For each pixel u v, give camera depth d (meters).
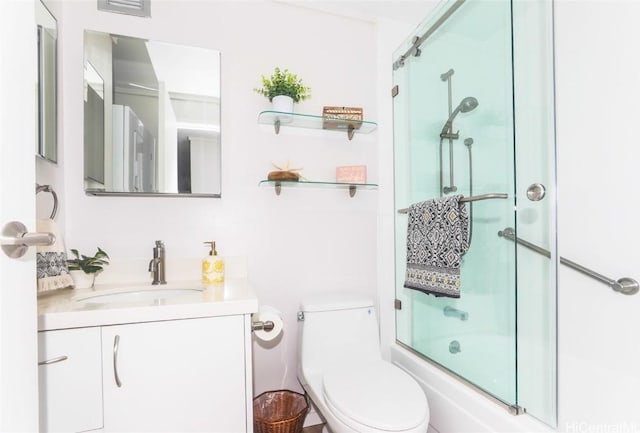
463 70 1.53
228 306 0.98
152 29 1.42
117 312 0.88
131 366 0.90
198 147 1.44
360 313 1.46
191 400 0.94
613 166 1.19
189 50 1.45
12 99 0.57
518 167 1.35
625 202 1.15
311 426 1.57
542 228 1.24
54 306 0.92
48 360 0.83
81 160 1.32
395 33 1.80
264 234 1.55
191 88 1.44
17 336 0.58
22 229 0.58
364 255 1.73
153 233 1.40
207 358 0.96
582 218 1.30
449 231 1.29
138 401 0.90
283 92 1.48
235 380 0.99
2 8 0.54
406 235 1.66
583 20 1.30
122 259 1.33
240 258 1.49
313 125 1.63
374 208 1.75
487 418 1.16
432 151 1.64
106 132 1.33
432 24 1.58
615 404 1.15
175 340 0.93
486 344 1.34
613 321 1.17
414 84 1.71
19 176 0.59
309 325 1.40
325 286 1.65
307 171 1.64
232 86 1.52
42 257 1.00
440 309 1.55
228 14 1.52
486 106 1.45
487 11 1.45
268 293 1.56
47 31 1.17
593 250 1.25
